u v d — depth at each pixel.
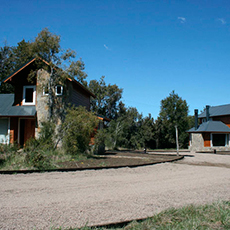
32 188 6.86
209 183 8.59
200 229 4.41
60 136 15.15
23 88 19.02
